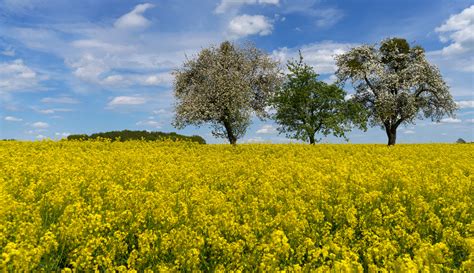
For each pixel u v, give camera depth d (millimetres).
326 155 24922
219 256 8055
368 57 48156
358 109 39938
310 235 9156
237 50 41344
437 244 7418
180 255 7695
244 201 12703
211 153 25547
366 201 11789
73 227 8492
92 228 8953
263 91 42688
